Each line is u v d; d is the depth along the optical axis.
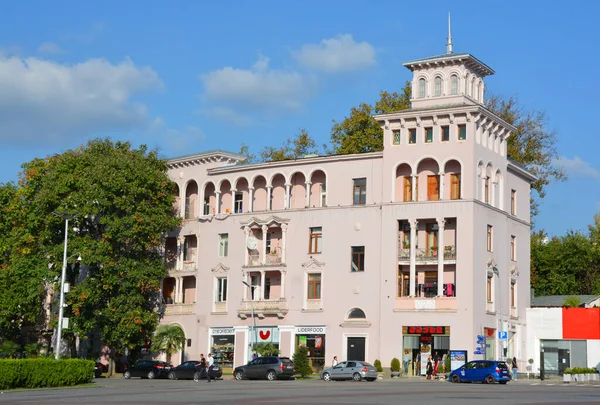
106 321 83.81
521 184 90.44
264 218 87.62
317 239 84.75
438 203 78.75
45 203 82.44
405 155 80.94
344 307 81.94
